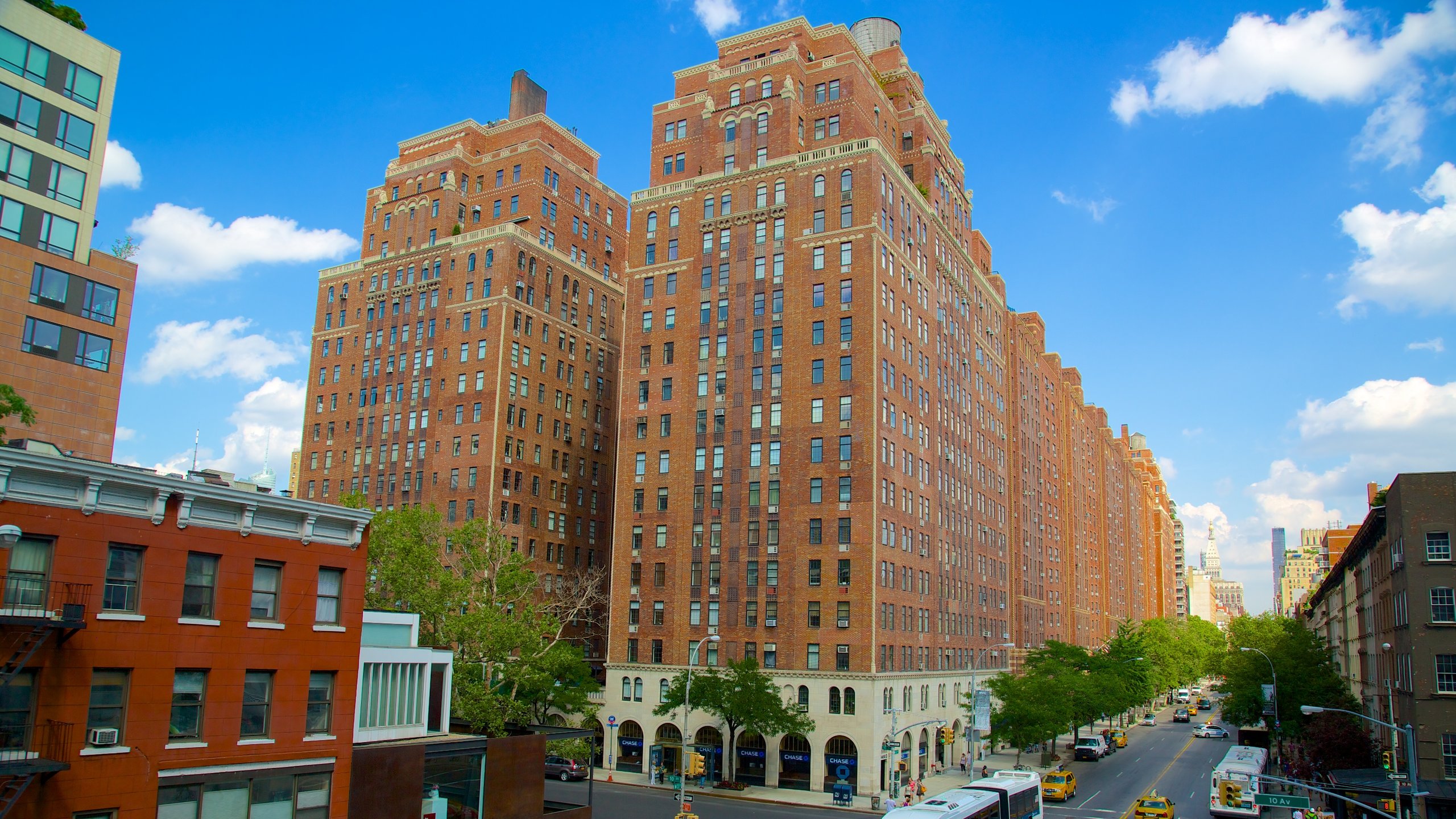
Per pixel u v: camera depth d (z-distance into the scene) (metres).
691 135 98.75
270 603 35.09
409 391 115.69
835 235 87.12
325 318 125.75
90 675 29.66
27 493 28.83
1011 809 48.47
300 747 35.19
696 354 91.19
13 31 50.59
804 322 86.94
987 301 120.38
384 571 64.62
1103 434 189.62
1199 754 107.06
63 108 52.50
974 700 78.25
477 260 114.19
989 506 114.69
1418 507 60.56
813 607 80.94
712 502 87.19
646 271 96.00
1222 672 108.50
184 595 32.38
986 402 117.00
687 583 86.44
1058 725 88.00
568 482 117.50
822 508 82.50
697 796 73.56
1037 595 133.75
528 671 65.75
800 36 97.06
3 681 27.22
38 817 28.09
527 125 125.31
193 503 32.75
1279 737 83.00
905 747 83.75
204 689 32.75
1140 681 116.38
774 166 91.38
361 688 41.81
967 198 119.25
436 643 65.38
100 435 52.16
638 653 87.44
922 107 105.69
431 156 124.31
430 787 42.25
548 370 116.44
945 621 96.00
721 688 76.06
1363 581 87.12
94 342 52.62
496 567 72.19
